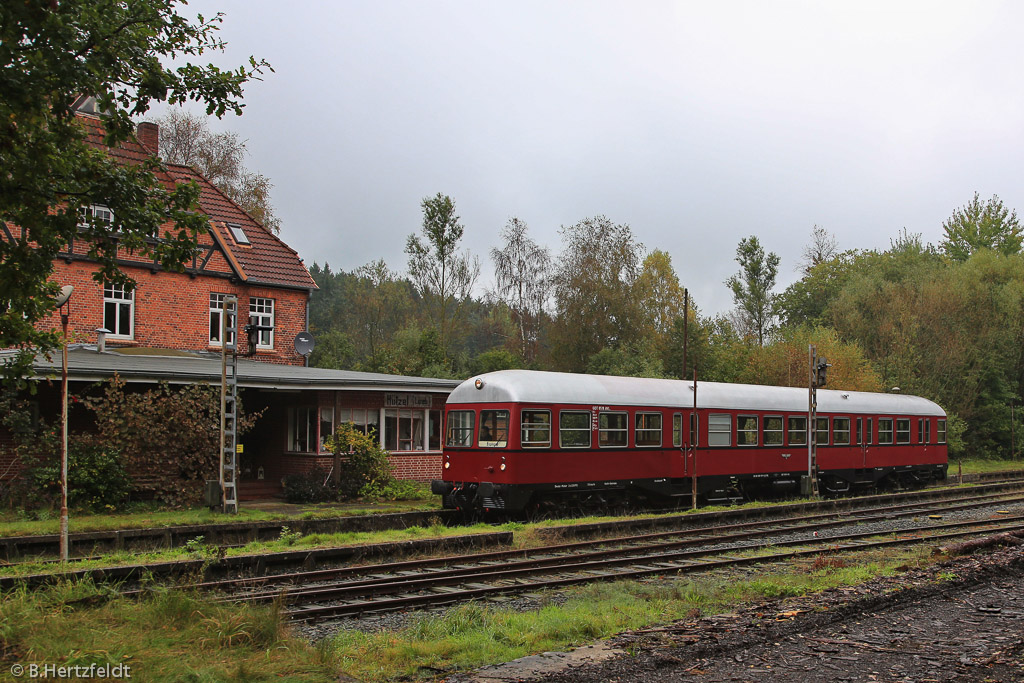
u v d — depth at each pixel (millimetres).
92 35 7305
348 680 6547
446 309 40281
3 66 6762
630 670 6691
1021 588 10172
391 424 23703
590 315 41688
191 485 18328
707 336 41531
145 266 24281
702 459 20953
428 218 39094
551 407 17906
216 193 29594
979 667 6766
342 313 66562
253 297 27062
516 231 43312
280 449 23406
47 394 18562
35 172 7637
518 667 6832
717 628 7988
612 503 19906
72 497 16859
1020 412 44281
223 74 8414
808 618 8352
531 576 11797
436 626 8414
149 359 20609
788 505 20078
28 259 8008
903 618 8531
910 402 28578
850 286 49094
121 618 7469
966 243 65125
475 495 17734
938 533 16562
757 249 58719
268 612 7629
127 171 8547
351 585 10539
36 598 7785
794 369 38812
